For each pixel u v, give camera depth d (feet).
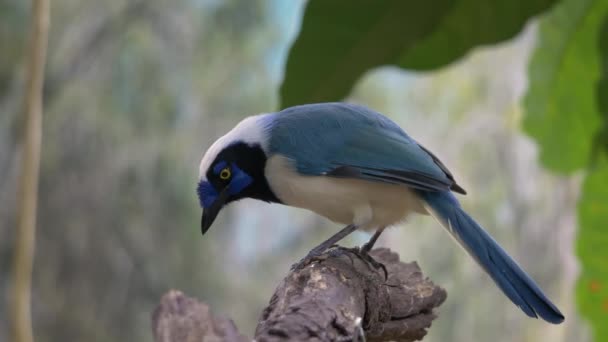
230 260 64.75
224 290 62.95
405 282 20.99
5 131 59.26
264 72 61.05
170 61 60.64
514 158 49.47
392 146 23.84
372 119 24.76
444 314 50.62
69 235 60.49
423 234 52.08
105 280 61.05
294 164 24.18
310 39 25.21
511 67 50.60
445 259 51.47
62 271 60.75
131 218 60.80
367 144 23.93
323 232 66.49
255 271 65.26
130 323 60.85
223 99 60.75
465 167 51.16
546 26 27.45
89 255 60.80
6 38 57.06
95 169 60.39
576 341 43.14
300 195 24.44
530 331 47.55
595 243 26.63
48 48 58.70
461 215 23.45
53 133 59.57
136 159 60.64
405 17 24.64
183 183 61.05
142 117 60.59
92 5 59.77
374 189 23.94
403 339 20.54
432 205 23.61
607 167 25.98
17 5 57.21
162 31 60.44
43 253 60.23
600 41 25.35
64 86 59.41
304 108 25.31
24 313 20.97
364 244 24.27
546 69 27.76
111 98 60.18
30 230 21.21
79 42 59.52
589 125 27.91
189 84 60.75
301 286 18.01
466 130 51.83
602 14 26.86
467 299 50.34
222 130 60.85
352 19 24.80
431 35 25.31
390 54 25.45
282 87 25.89
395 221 24.49
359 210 24.12
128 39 59.93
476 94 52.24
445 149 52.70
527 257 46.85
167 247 61.36
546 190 46.80
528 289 21.97
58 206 60.23
